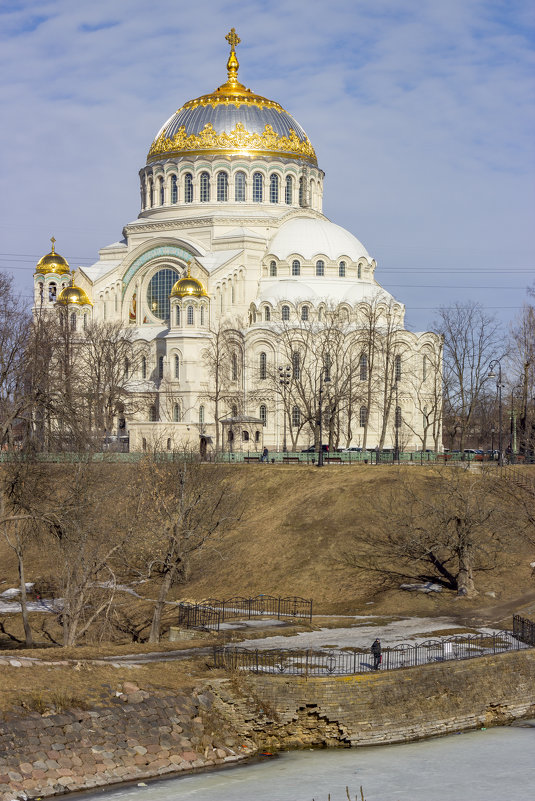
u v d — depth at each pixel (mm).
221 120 184625
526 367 132375
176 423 146375
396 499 97000
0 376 84188
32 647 74812
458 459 134750
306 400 150625
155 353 174625
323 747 52594
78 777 46406
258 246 179250
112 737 48594
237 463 120125
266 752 51656
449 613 73812
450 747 53062
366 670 55469
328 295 176875
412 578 83625
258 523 98375
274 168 184500
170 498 83000
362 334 158125
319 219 188625
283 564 89750
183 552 78125
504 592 79312
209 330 168250
